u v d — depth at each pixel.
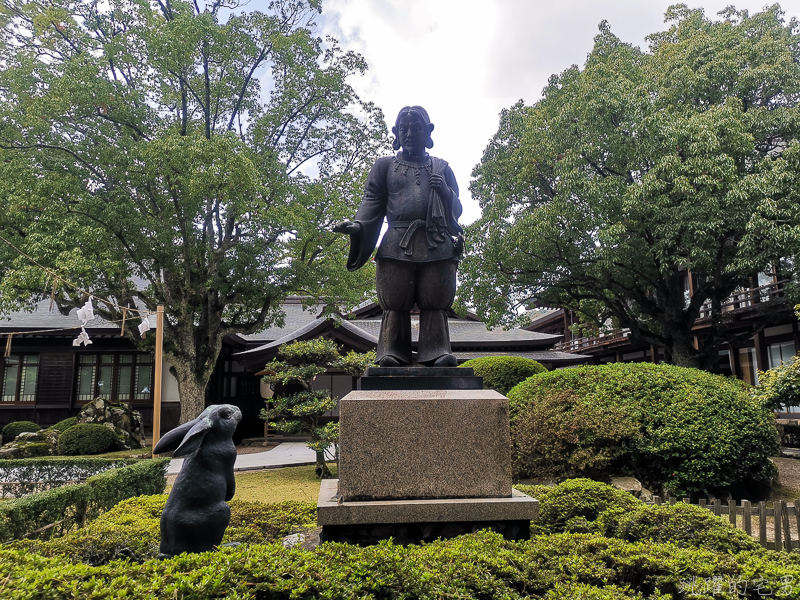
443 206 5.03
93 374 20.97
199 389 16.91
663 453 7.99
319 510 3.90
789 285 14.34
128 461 10.05
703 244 13.83
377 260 5.02
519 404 9.55
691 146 13.19
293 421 12.46
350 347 20.33
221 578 2.57
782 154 13.27
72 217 13.34
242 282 16.20
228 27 15.66
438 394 4.31
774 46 14.86
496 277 16.84
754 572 3.13
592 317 21.69
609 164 15.24
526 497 4.14
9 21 14.57
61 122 14.85
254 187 13.90
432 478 4.10
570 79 16.69
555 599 2.90
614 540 3.75
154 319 16.38
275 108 17.25
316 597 2.66
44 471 9.98
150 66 16.41
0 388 20.83
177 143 13.45
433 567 3.12
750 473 8.37
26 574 2.48
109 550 4.16
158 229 14.98
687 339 16.38
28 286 13.06
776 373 8.39
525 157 16.34
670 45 17.00
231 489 3.83
